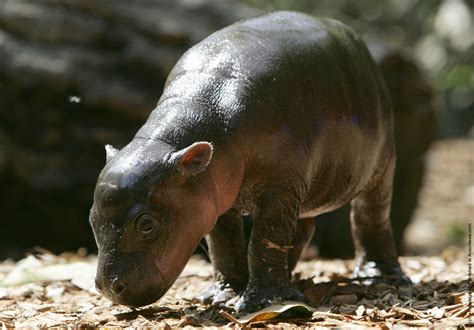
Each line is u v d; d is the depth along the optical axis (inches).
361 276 474.0
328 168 403.9
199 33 834.8
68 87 821.9
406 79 850.1
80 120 829.8
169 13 855.1
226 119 368.5
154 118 368.8
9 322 389.4
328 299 409.4
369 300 409.7
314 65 398.0
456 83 1566.2
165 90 388.8
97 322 377.1
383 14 1812.3
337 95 402.9
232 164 366.3
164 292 346.0
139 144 355.9
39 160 829.2
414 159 880.9
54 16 840.9
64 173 832.3
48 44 838.5
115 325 366.9
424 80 882.1
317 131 389.7
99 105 820.6
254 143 372.2
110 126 828.0
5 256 823.7
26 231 858.1
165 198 343.0
